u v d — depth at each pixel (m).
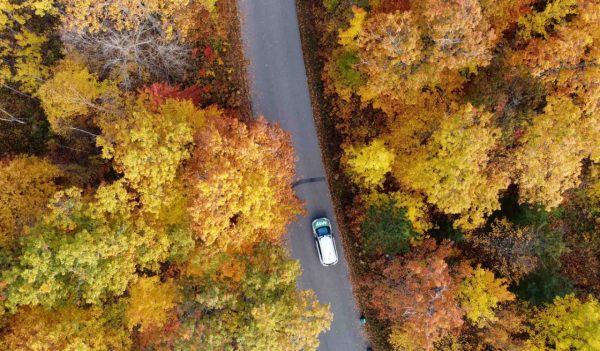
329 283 29.41
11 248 21.27
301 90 29.48
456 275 24.09
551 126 20.41
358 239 28.75
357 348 29.39
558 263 25.66
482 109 20.41
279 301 20.97
